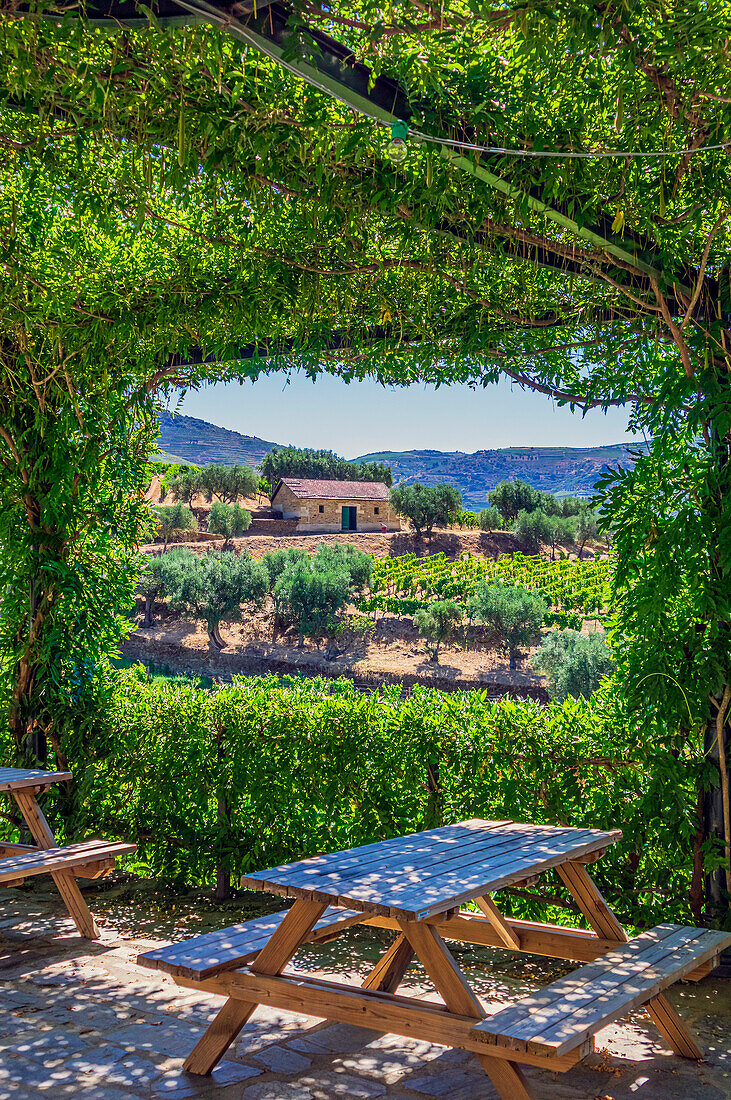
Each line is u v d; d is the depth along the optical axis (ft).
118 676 19.80
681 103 10.50
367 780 15.89
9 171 14.17
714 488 12.96
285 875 9.07
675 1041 10.06
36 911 15.81
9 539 19.03
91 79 9.89
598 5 8.95
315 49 8.70
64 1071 9.35
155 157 11.63
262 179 11.43
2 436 18.92
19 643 18.97
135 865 18.16
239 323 15.44
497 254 13.03
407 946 10.25
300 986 8.78
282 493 172.04
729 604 12.80
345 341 16.94
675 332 13.07
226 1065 9.63
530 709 15.28
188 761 17.07
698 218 11.98
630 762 14.21
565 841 10.93
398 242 14.61
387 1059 9.89
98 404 18.71
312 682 17.89
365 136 10.58
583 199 11.69
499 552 145.89
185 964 8.95
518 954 13.87
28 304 16.40
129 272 16.11
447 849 10.44
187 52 9.49
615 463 14.05
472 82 10.32
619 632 14.52
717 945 10.08
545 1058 7.28
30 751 18.86
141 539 20.35
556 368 16.12
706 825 13.43
